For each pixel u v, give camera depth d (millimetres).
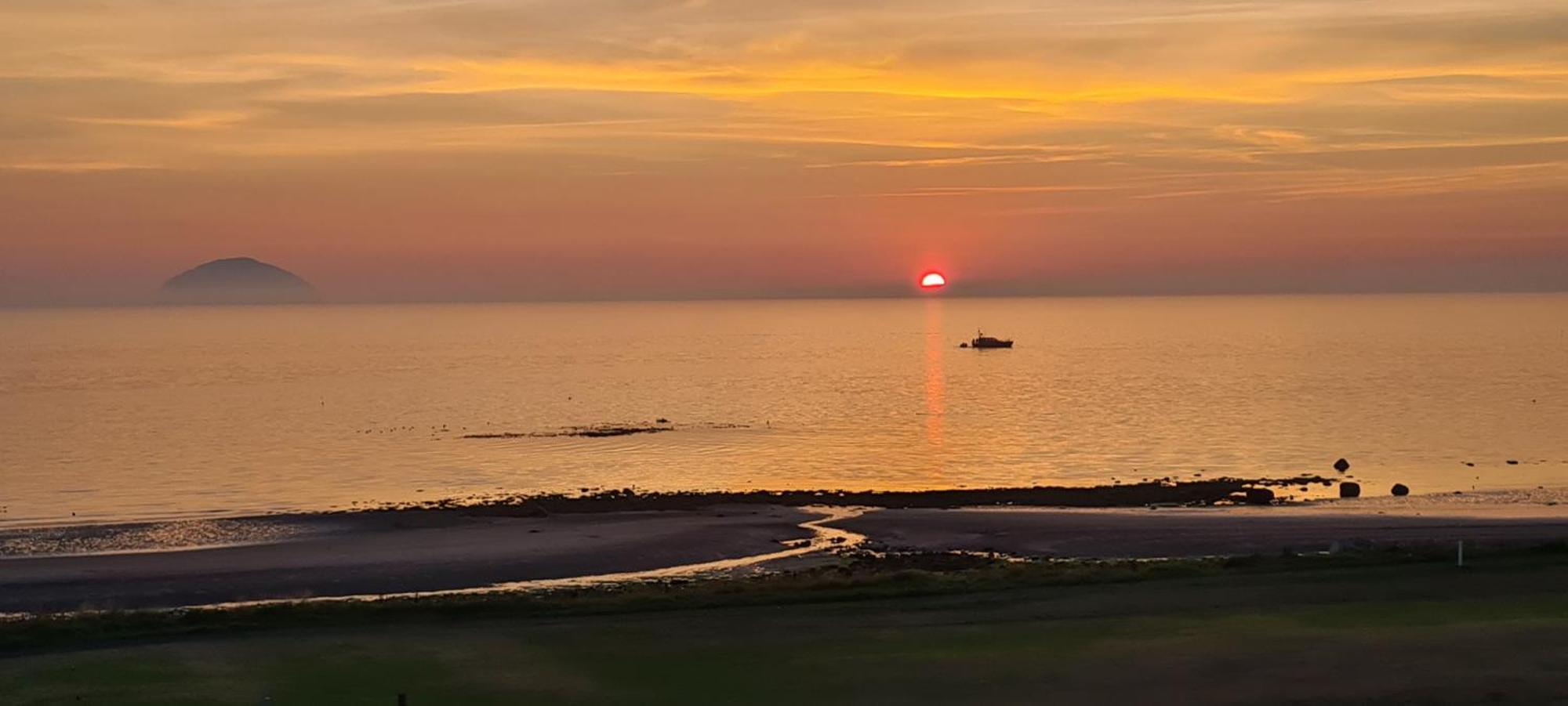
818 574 48438
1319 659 31719
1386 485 87938
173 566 57094
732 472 99312
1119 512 73188
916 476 96000
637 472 99000
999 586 42625
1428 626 34875
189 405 158125
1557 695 28578
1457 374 191375
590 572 56750
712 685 30797
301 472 98750
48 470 100125
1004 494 80875
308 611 39562
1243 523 66875
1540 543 50938
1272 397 156750
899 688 30234
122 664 33281
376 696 30172
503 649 34688
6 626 37719
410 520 70250
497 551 60500
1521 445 109312
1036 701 29031
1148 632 35156
